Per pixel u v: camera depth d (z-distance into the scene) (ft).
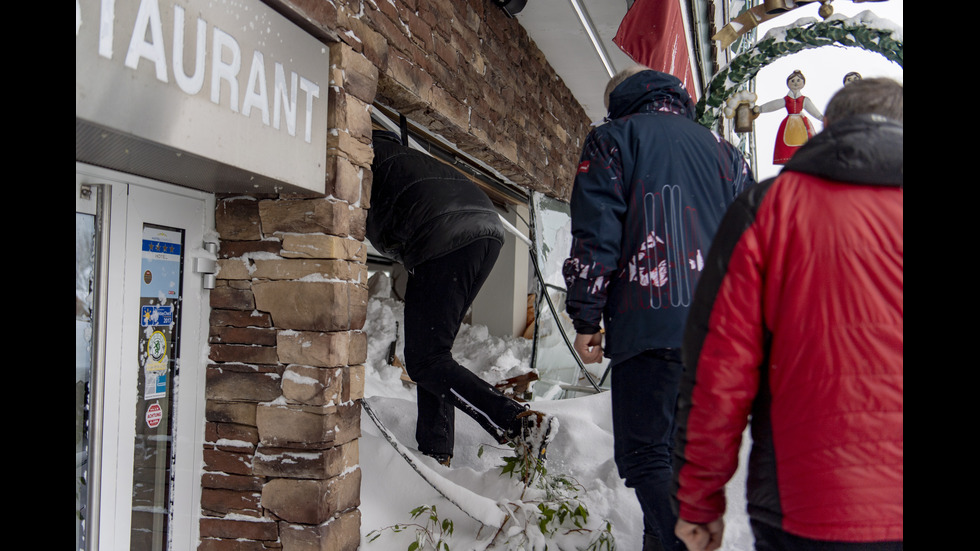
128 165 6.78
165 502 7.98
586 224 7.00
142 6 5.48
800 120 14.34
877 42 12.20
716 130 15.14
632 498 9.38
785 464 3.82
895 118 4.07
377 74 9.27
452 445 11.55
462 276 11.02
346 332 8.38
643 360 6.92
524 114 17.51
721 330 4.04
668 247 6.91
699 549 4.56
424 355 10.93
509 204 21.72
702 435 4.20
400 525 8.91
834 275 3.74
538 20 17.03
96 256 6.98
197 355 8.32
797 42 13.07
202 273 8.35
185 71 5.93
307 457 8.00
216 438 8.37
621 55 19.97
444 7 12.24
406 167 11.00
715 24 17.83
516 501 8.81
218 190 8.20
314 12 7.75
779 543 3.91
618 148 7.08
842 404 3.65
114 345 7.18
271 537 8.09
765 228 3.96
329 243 8.05
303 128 7.67
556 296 21.18
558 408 13.09
